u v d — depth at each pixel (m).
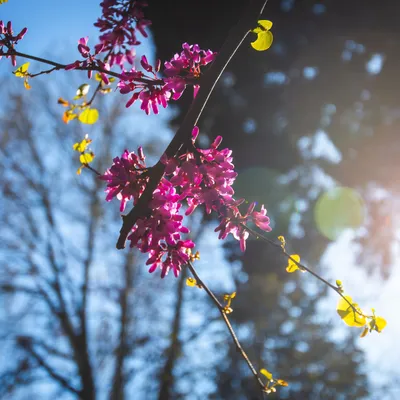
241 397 11.16
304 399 10.84
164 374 12.09
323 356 11.30
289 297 11.65
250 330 11.30
